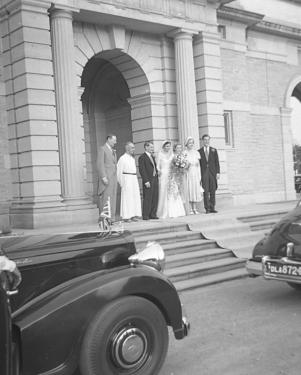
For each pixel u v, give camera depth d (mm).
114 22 13141
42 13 11367
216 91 14688
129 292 4129
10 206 11781
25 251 4117
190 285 8008
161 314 4289
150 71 14203
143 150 14508
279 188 18297
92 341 3887
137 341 4109
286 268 6336
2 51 11750
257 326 5824
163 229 10109
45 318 3766
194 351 5125
